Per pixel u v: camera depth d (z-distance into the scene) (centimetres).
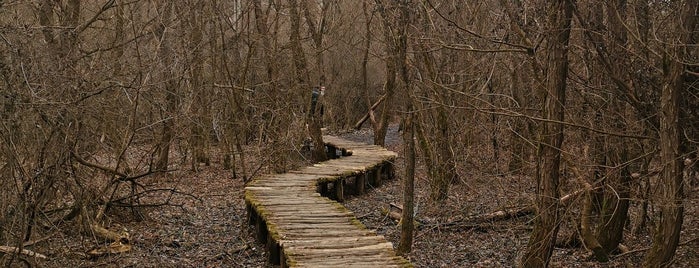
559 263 924
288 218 954
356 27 2658
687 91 702
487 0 1089
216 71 1706
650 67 738
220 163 1888
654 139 706
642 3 733
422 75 1169
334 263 705
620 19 684
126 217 1142
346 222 930
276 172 1611
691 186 806
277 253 898
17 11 752
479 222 1114
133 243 1002
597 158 852
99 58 909
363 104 3108
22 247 691
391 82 1562
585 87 828
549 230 755
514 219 1095
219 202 1368
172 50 1166
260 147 1683
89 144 901
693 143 732
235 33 1609
